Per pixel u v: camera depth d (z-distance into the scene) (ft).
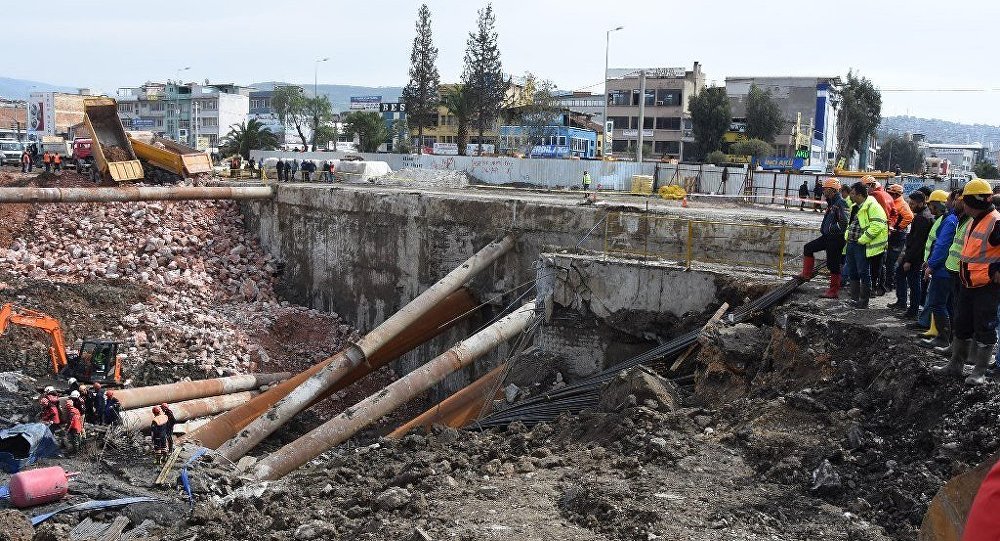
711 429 39.11
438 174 153.17
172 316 94.27
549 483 35.37
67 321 88.74
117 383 76.79
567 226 79.20
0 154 210.79
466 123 237.45
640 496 31.32
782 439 34.94
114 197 106.63
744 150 252.01
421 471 38.32
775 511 29.60
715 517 29.27
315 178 161.89
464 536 29.32
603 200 102.17
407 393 60.80
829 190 51.29
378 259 100.22
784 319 45.91
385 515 33.24
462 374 82.33
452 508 32.73
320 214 109.50
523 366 63.77
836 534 27.53
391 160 195.00
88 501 46.29
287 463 55.36
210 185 129.29
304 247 112.98
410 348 81.10
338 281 107.14
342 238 105.91
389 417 82.94
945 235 38.19
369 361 76.74
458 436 47.62
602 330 62.54
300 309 108.37
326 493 39.83
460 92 236.02
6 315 74.43
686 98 317.63
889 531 27.53
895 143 454.40
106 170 127.75
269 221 120.06
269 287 114.01
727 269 60.54
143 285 103.04
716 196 119.03
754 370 46.03
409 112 247.70
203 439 66.90
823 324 43.93
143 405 72.74
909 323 43.70
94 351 76.43
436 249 91.40
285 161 159.22
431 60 245.04
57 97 403.34
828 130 304.50
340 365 67.36
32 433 52.75
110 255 110.11
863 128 295.89
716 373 47.09
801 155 215.10
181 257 111.96
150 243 112.27
